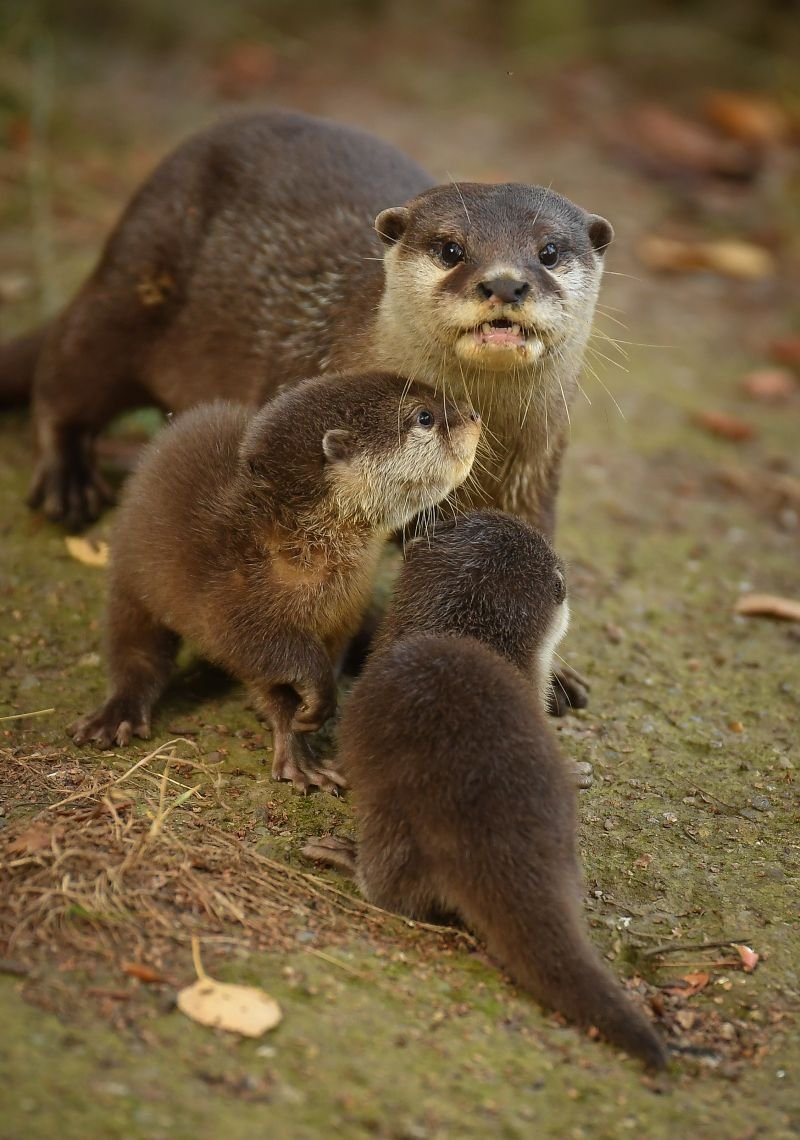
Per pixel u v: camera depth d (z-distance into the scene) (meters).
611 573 13.37
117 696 10.20
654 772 10.41
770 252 21.75
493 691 8.40
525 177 22.53
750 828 9.87
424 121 24.59
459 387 10.68
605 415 16.64
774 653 12.32
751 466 15.99
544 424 11.00
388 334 10.82
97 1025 7.09
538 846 7.91
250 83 25.39
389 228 10.79
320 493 9.54
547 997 7.73
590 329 11.13
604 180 23.12
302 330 11.77
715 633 12.59
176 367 12.80
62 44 25.55
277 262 12.06
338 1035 7.33
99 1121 6.49
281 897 8.45
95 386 13.03
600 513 14.51
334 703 9.70
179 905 8.12
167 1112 6.61
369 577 10.05
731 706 11.41
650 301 19.78
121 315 12.81
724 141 24.94
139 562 10.06
